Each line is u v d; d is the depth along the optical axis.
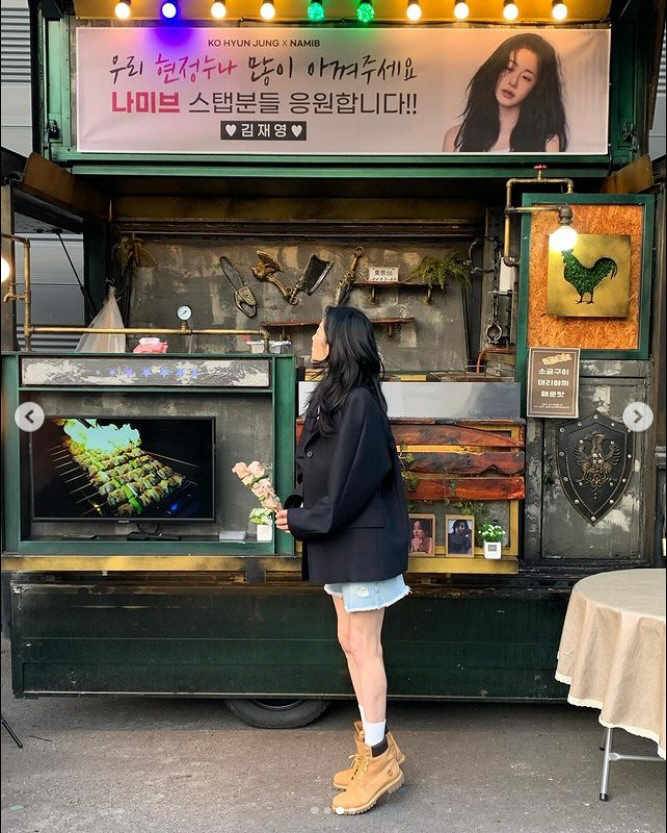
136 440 2.83
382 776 2.54
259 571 2.80
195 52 3.58
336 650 3.07
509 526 2.83
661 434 3.42
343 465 2.32
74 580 3.11
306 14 3.55
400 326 4.39
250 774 2.80
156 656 3.09
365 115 3.61
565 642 2.59
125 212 4.29
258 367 2.81
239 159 3.64
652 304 3.12
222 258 4.36
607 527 3.13
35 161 3.30
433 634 3.05
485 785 2.71
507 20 3.54
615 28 3.58
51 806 2.60
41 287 4.29
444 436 2.78
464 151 3.61
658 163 3.58
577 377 3.03
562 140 3.59
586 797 2.63
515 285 3.51
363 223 4.31
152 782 2.75
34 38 3.62
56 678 3.11
